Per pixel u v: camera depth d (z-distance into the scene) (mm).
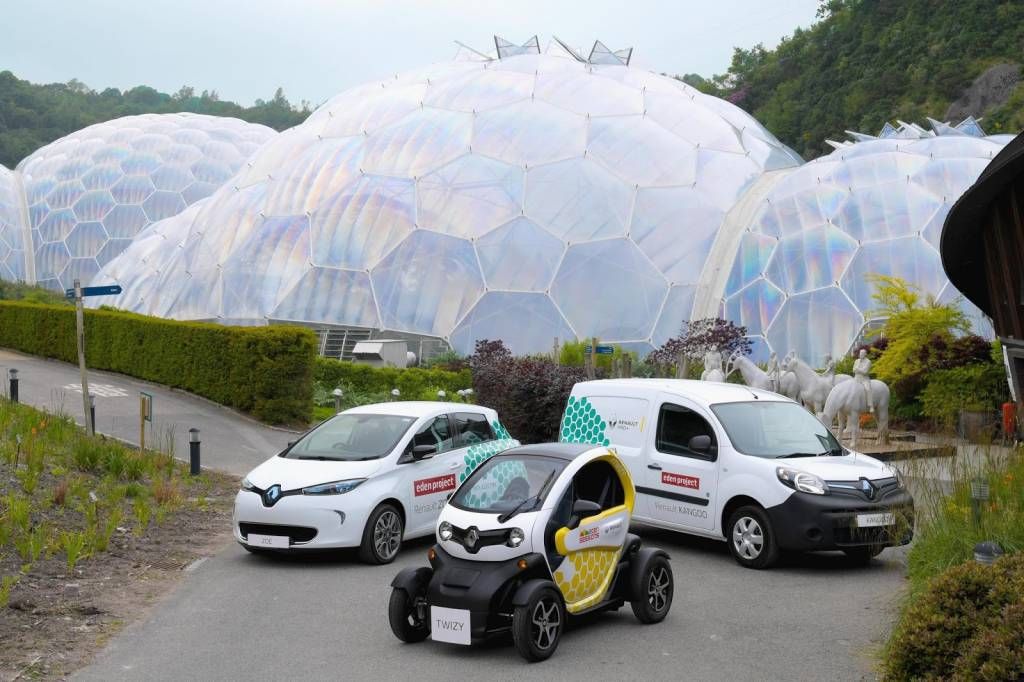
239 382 23594
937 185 33438
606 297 36000
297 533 10453
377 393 29203
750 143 43906
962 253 21109
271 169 43406
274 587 9461
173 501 13195
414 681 6629
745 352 29344
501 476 7863
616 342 35500
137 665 6941
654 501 11477
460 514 7551
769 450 10945
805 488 10203
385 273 37000
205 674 6770
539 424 20391
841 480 10328
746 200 39062
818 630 7887
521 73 43625
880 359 26719
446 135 39938
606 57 48188
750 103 90062
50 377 28469
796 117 81625
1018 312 18953
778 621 8188
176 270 42938
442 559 7477
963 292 22766
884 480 10547
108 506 12258
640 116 41844
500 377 21484
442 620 7180
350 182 39594
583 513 7590
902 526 9836
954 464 9547
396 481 10969
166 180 75062
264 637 7711
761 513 10367
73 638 7523
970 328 27234
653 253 37250
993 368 24562
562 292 35906
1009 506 8414
